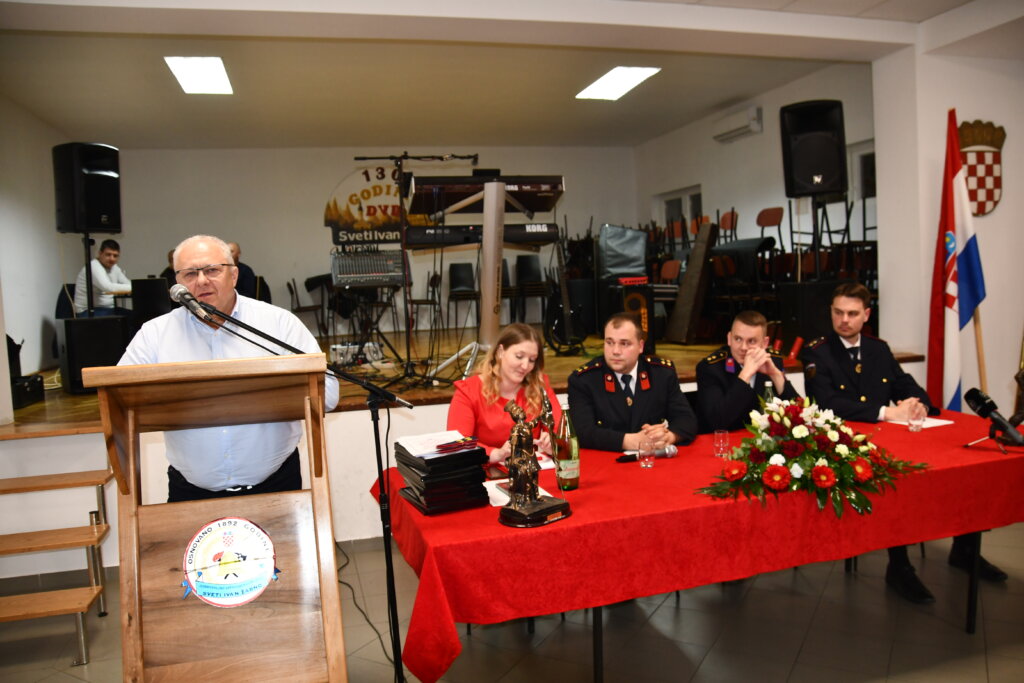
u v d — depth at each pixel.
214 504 1.45
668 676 2.28
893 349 4.81
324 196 9.45
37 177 6.87
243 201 9.23
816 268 4.85
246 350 1.92
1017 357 4.82
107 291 5.65
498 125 8.58
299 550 1.47
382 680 2.33
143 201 8.94
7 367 3.36
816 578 2.97
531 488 1.78
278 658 1.40
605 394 2.66
